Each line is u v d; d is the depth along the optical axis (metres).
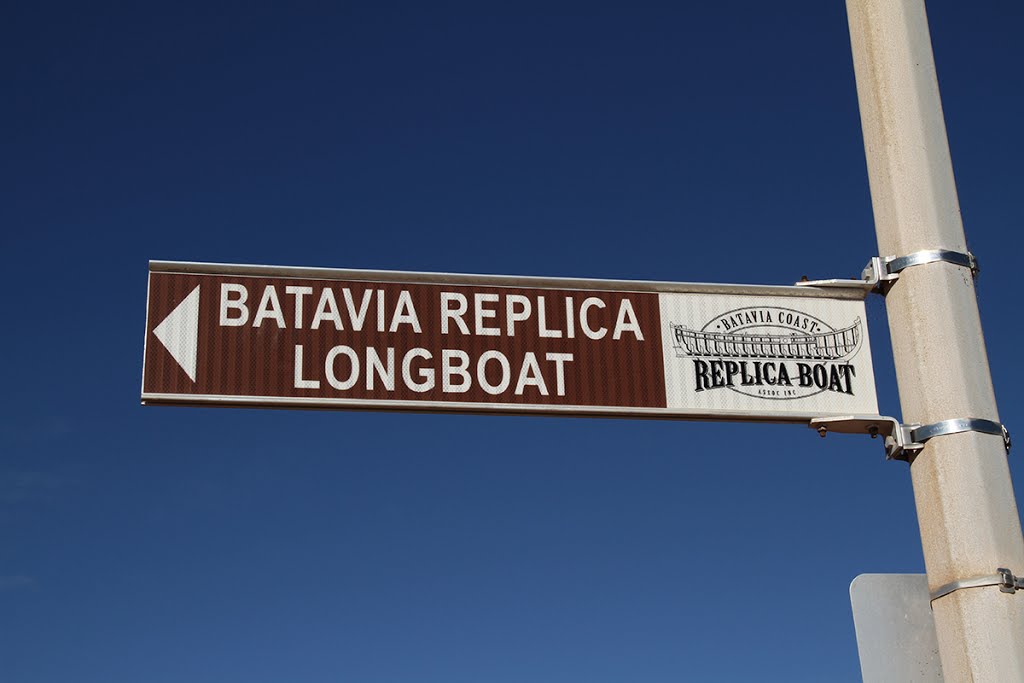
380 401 6.43
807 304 6.74
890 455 6.17
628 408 6.54
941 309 6.18
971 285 6.30
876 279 6.43
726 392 6.59
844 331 6.70
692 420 6.59
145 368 6.35
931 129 6.54
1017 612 5.58
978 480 5.84
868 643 5.81
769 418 6.55
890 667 5.77
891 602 5.90
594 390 6.56
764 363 6.65
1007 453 6.01
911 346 6.22
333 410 6.47
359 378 6.46
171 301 6.48
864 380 6.62
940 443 5.97
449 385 6.50
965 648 5.61
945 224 6.36
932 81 6.66
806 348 6.68
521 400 6.50
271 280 6.59
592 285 6.74
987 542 5.72
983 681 5.52
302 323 6.52
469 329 6.60
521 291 6.71
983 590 5.63
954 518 5.82
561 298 6.71
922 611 5.90
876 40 6.73
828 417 6.51
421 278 6.66
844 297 6.74
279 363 6.45
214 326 6.46
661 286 6.76
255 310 6.52
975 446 5.90
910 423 6.18
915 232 6.36
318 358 6.48
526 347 6.60
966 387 6.02
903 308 6.31
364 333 6.54
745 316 6.73
